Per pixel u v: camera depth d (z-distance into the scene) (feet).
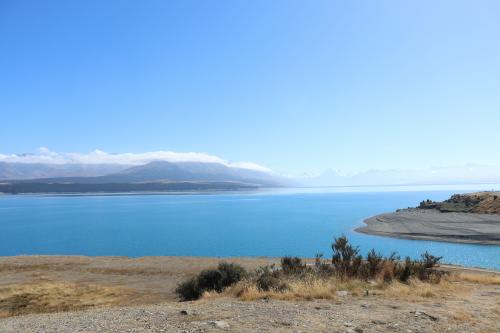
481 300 44.29
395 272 61.67
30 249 308.40
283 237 338.54
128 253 279.28
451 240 254.88
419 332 28.63
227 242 319.27
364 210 654.12
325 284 50.03
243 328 28.91
